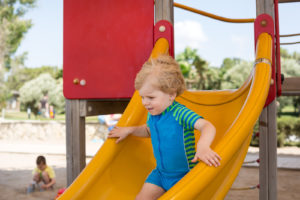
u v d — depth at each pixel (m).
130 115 1.87
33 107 33.09
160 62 1.54
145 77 1.50
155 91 1.49
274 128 2.37
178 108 1.58
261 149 2.41
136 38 2.66
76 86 2.78
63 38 2.80
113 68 2.70
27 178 7.82
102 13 2.73
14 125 17.59
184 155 1.59
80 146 2.79
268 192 2.39
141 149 1.94
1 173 8.42
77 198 1.53
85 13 2.77
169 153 1.60
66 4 2.81
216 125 2.11
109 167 1.71
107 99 2.81
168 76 1.49
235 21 3.51
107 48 2.72
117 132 1.76
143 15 2.65
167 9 2.59
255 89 1.79
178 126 1.57
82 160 2.82
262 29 2.39
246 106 1.66
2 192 6.48
